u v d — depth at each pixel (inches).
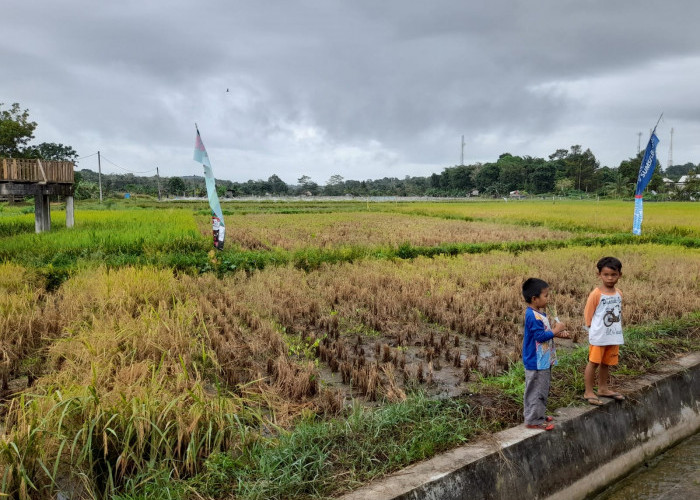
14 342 289.7
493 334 332.8
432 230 1100.5
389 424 188.1
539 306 190.9
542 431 186.9
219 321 327.9
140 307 330.6
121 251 610.9
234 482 157.3
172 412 178.4
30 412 169.2
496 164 4992.6
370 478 156.5
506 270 528.4
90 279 408.2
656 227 1056.2
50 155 4124.0
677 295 414.3
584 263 594.9
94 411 169.2
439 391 237.3
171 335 270.8
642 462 217.5
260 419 192.5
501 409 206.1
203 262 526.0
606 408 210.8
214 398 199.2
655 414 228.8
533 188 4621.1
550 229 1143.0
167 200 3095.5
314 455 167.0
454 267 552.4
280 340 293.1
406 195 4955.7
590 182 4443.9
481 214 1599.4
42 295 411.2
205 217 1542.8
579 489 190.2
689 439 241.0
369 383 231.3
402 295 408.2
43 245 591.2
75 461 160.9
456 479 158.9
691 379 254.8
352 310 378.9
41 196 816.3
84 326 300.2
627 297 408.2
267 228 1154.7
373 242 869.8
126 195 3248.0
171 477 160.9
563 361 258.2
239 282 466.3
